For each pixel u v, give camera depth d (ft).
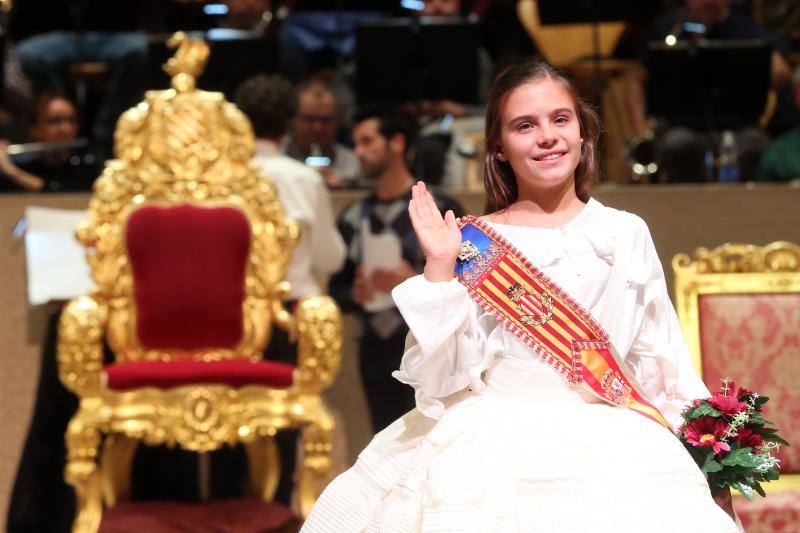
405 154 50.52
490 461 22.79
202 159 47.88
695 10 64.49
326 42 70.44
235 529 44.24
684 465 23.21
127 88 64.85
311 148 60.80
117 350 46.91
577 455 22.88
